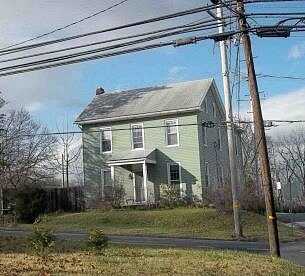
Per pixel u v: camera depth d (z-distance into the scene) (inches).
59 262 543.8
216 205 1359.5
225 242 1032.8
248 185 1513.3
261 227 1288.1
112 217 1386.6
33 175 2193.7
